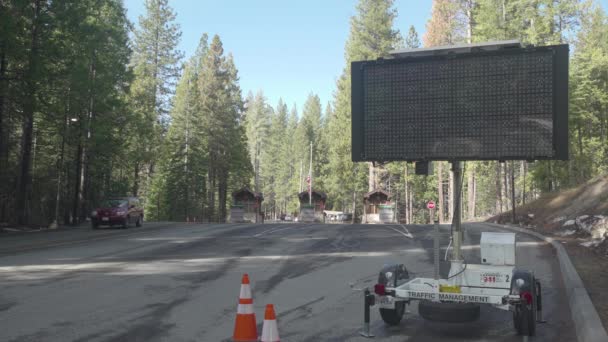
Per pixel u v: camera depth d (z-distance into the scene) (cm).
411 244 2031
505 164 4466
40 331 704
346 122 6750
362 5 6359
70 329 716
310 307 887
